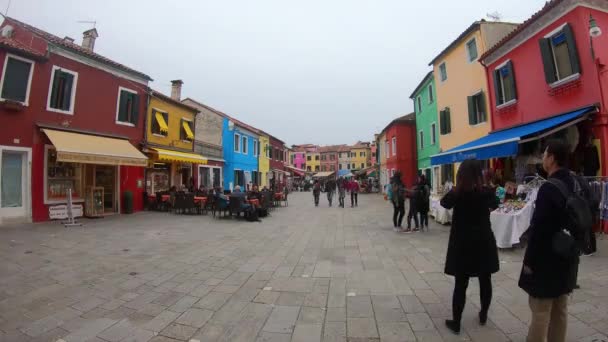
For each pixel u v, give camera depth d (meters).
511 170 11.80
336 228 11.02
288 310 4.16
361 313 4.03
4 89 10.92
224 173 25.89
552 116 9.82
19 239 8.58
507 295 4.45
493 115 13.30
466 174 3.48
